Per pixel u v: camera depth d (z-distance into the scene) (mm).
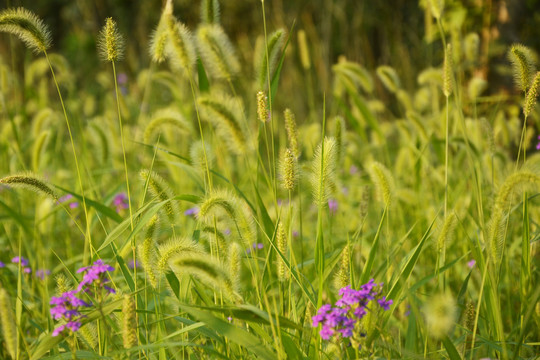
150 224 2822
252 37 13156
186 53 3049
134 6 14219
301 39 5371
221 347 2977
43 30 3164
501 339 2656
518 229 4727
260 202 3238
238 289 2824
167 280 2986
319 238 2859
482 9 6895
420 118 4969
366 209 3678
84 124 9516
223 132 3139
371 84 5418
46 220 4984
